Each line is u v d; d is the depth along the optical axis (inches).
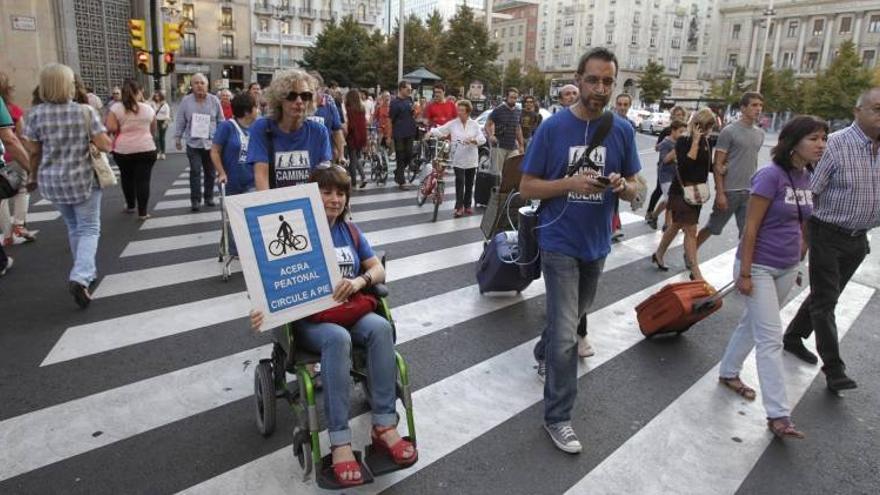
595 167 126.7
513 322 202.5
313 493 113.2
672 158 322.3
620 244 319.0
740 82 2143.2
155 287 223.3
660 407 150.7
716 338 195.8
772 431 140.5
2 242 270.5
